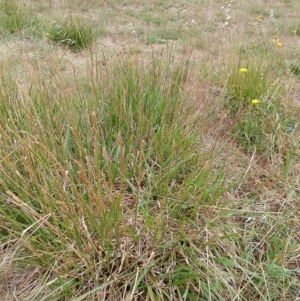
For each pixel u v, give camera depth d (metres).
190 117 1.82
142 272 1.30
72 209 1.22
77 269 1.25
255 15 5.80
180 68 2.17
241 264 1.43
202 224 1.49
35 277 1.32
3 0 4.19
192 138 1.78
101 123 1.85
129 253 1.33
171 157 1.58
